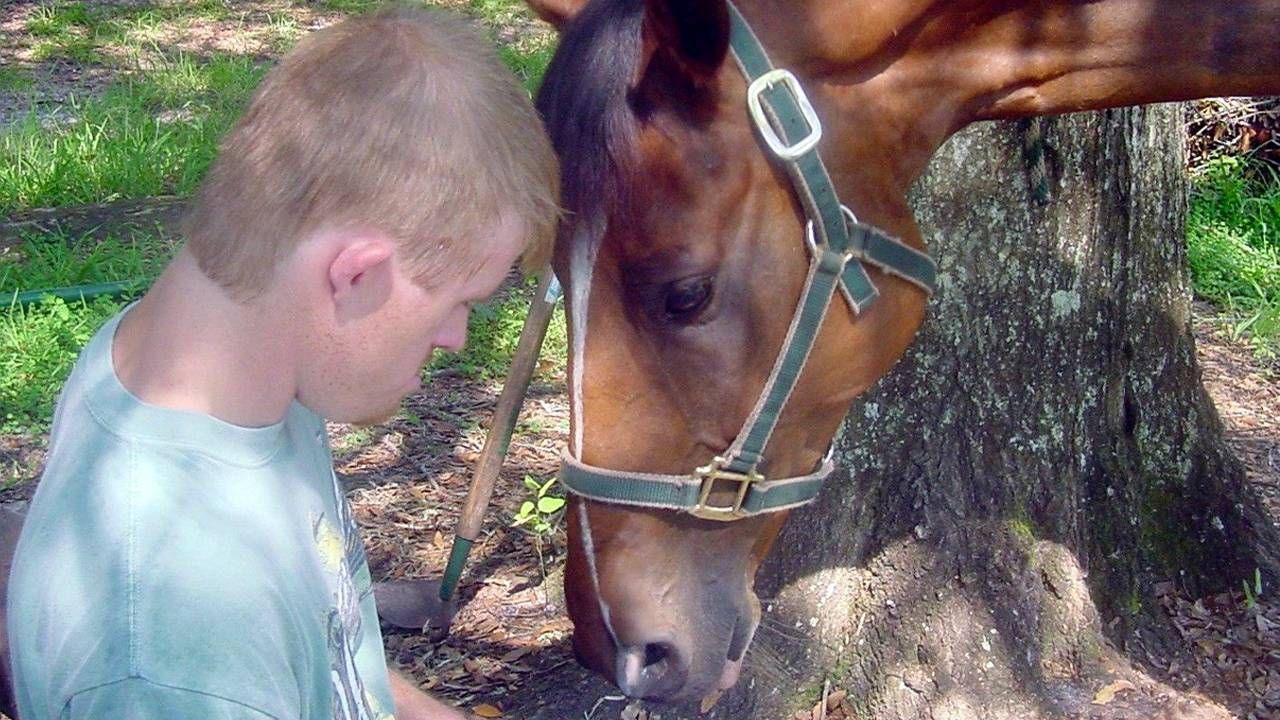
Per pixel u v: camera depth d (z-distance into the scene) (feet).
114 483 3.81
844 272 6.61
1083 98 7.16
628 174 6.02
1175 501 10.75
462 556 10.42
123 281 17.42
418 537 12.16
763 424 6.66
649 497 6.70
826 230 6.43
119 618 3.63
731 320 6.42
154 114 25.52
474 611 10.97
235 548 3.82
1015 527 9.77
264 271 3.83
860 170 6.69
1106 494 10.30
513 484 13.09
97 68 29.55
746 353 6.49
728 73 6.13
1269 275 20.08
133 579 3.67
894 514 9.78
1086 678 9.70
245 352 3.93
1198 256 20.20
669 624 6.96
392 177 3.76
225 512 3.87
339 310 3.91
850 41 6.43
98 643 3.62
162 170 22.06
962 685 9.48
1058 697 9.54
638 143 6.02
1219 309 19.54
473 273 4.01
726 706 9.52
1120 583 10.29
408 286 3.92
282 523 4.06
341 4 36.35
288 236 3.79
